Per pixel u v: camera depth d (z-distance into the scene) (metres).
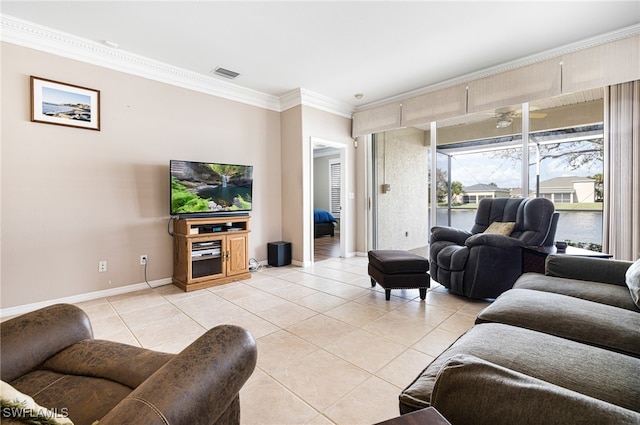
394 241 5.05
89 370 1.01
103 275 3.16
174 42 3.07
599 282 1.81
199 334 2.27
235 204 3.99
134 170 3.37
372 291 3.32
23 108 2.72
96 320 2.54
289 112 4.70
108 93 3.19
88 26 2.76
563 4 2.49
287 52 3.31
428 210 4.50
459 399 0.67
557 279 1.87
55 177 2.88
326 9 2.56
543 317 1.30
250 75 3.91
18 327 1.05
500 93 3.60
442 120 4.23
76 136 3.00
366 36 2.99
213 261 3.60
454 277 3.05
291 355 1.95
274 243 4.62
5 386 0.54
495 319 1.37
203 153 3.95
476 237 2.93
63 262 2.93
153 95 3.51
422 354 1.95
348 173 5.32
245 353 0.88
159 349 2.04
